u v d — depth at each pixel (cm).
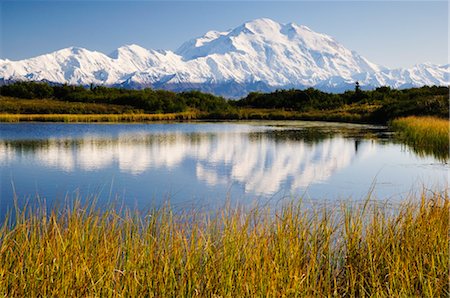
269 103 7388
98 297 457
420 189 1176
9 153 2069
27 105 6481
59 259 486
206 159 1903
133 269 491
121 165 1730
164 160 1869
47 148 2267
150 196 1157
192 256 509
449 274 481
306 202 1016
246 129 3688
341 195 1145
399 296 462
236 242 536
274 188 1274
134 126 4169
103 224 582
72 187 1291
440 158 1770
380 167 1612
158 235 603
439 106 3547
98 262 490
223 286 473
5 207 1011
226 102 8081
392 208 849
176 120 5409
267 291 457
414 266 507
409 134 2464
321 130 3475
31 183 1357
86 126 4128
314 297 472
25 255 518
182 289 472
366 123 4416
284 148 2267
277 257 512
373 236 578
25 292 462
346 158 1873
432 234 558
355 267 527
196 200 1096
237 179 1427
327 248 555
